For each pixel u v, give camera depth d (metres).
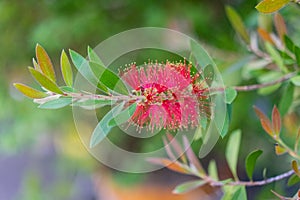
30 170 1.76
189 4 1.41
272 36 0.92
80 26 1.41
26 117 1.55
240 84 1.18
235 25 0.94
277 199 0.94
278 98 1.20
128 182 1.50
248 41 0.94
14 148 1.60
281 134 0.95
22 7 1.50
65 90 0.67
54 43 1.40
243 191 0.76
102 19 1.45
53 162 1.85
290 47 0.79
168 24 1.39
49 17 1.47
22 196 1.70
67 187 1.73
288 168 1.24
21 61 1.53
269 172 1.34
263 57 0.93
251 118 1.32
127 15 1.46
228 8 0.94
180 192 0.81
